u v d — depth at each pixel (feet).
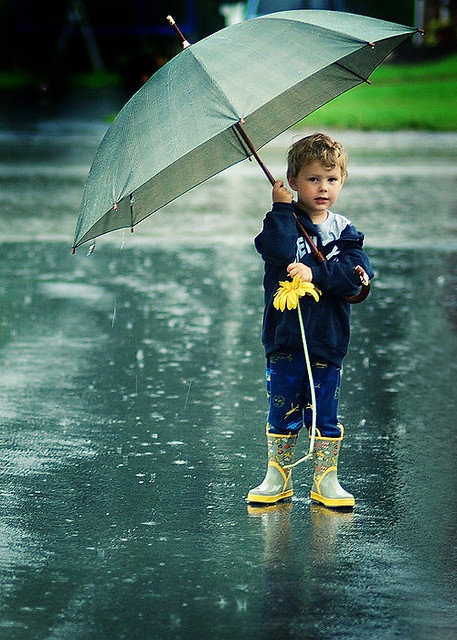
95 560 31.09
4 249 85.66
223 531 33.19
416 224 94.68
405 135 176.04
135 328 61.16
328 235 34.12
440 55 251.19
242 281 73.56
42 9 323.16
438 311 64.90
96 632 26.78
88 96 257.96
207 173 33.55
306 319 34.01
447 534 32.99
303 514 34.65
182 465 39.40
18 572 30.30
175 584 29.48
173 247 86.69
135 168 30.58
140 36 312.50
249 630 26.84
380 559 31.09
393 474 38.45
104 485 37.35
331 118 189.88
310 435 35.01
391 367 53.21
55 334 59.77
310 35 31.65
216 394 48.73
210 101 30.45
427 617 27.50
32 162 144.46
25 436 42.83
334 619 27.37
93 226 31.17
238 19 319.27
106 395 48.60
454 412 46.06
